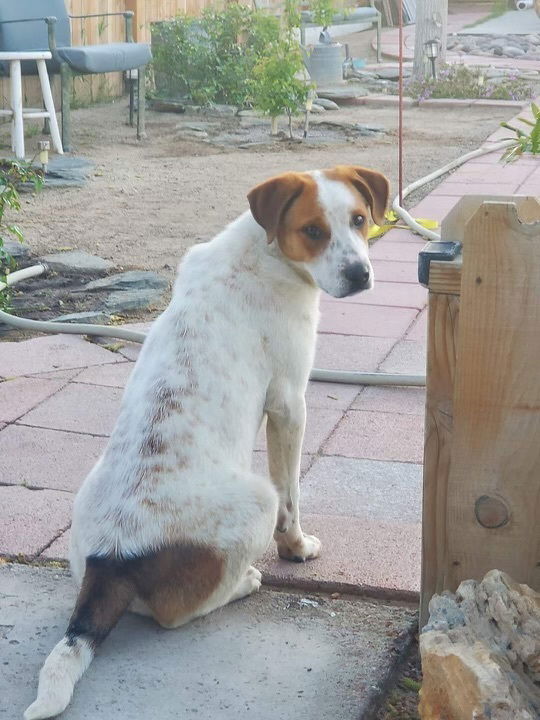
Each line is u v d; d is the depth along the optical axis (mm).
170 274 4695
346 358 3971
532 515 2699
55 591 3012
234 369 2922
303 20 10172
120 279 4586
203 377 2900
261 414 2982
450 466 2715
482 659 2572
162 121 8664
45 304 4434
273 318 2961
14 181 5980
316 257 2947
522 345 2637
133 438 2873
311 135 7949
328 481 3359
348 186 2979
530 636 2627
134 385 2938
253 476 2879
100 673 2807
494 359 2652
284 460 3027
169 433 2857
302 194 2947
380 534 3160
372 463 3430
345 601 2992
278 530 3049
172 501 2818
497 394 2662
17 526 3203
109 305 4387
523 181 6055
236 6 9469
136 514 2814
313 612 2957
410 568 3051
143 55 7820
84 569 2836
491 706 2529
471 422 2682
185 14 9766
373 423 3613
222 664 2828
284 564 3072
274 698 2762
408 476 3377
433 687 2596
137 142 7746
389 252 4855
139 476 2840
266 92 7723
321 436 3553
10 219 5484
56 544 3146
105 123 8484
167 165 6938
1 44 7441
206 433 2873
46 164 6461
